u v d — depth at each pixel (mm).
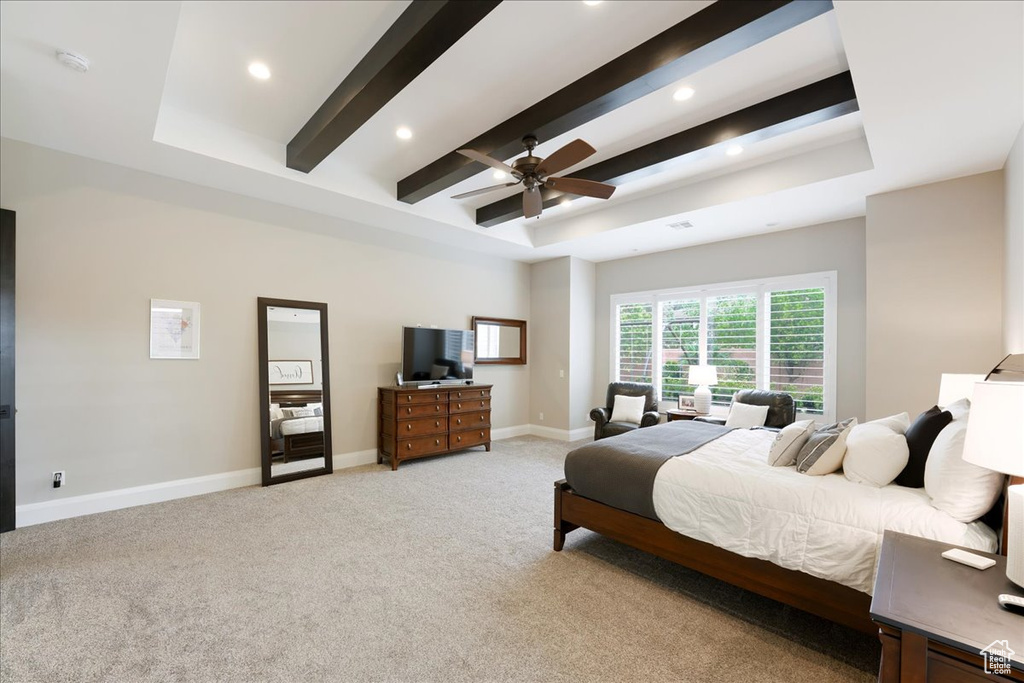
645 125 3342
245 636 2008
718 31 2146
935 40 1954
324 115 3102
